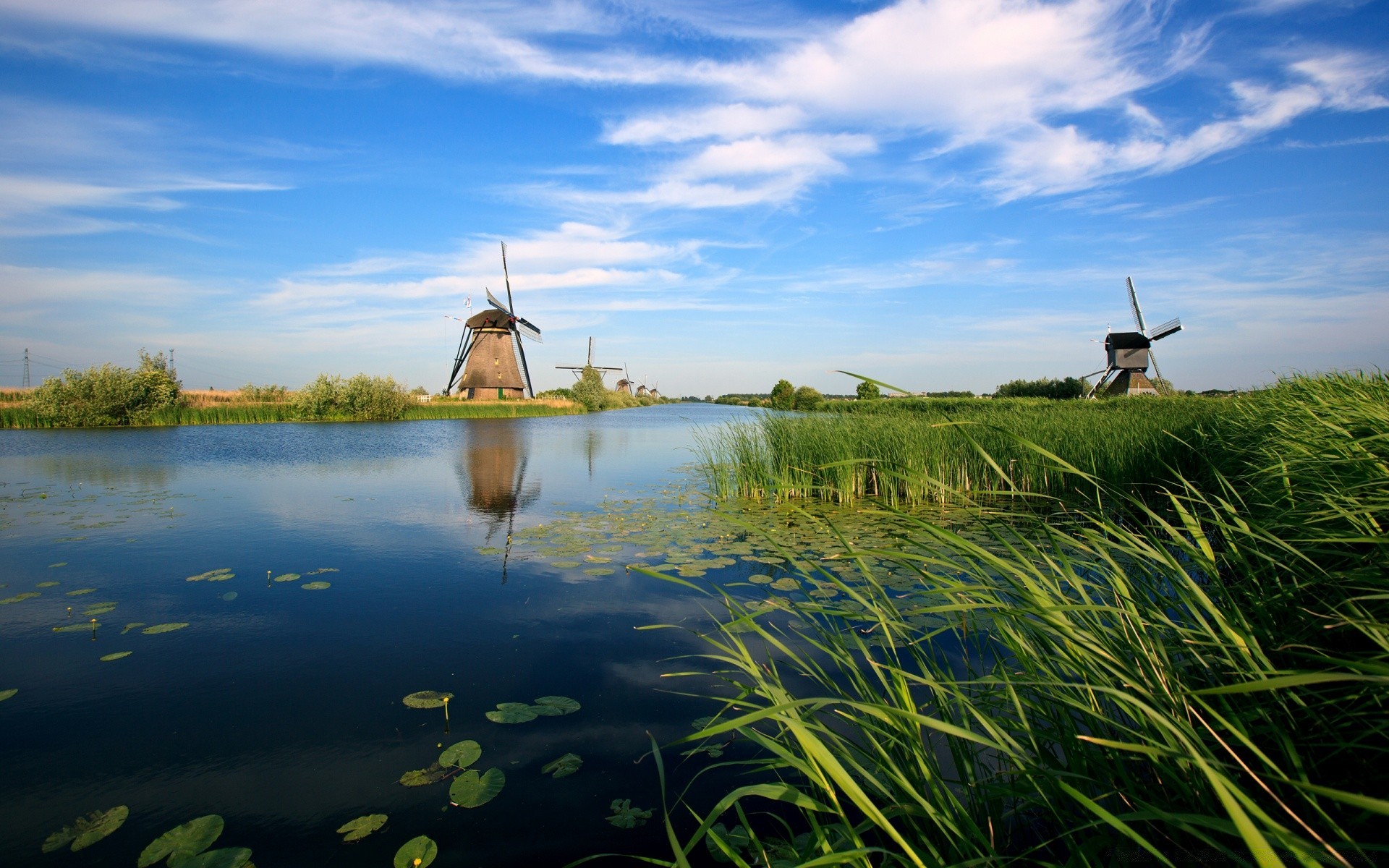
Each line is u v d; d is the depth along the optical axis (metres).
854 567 4.92
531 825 2.14
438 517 7.30
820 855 1.49
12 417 21.36
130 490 9.10
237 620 4.05
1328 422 3.48
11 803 2.27
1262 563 2.47
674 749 2.60
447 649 3.61
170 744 2.65
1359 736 1.62
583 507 8.01
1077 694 1.91
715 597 4.42
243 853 2.00
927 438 8.57
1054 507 7.04
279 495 8.71
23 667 3.37
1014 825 1.85
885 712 1.33
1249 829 0.87
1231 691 1.00
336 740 2.67
